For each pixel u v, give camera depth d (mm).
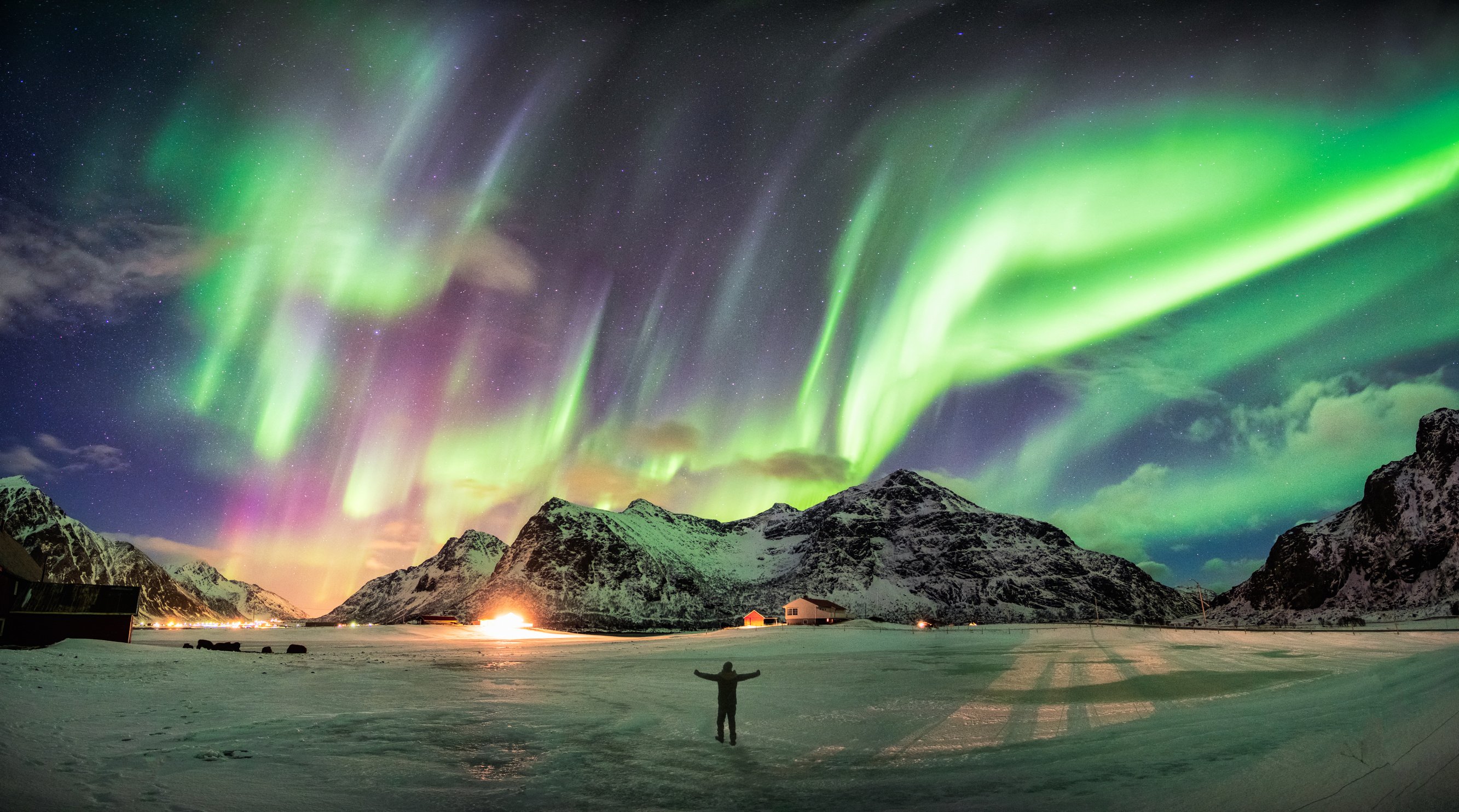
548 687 33750
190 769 14133
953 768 15047
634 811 12273
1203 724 17641
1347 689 19219
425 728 20797
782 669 45219
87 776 12672
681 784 14234
